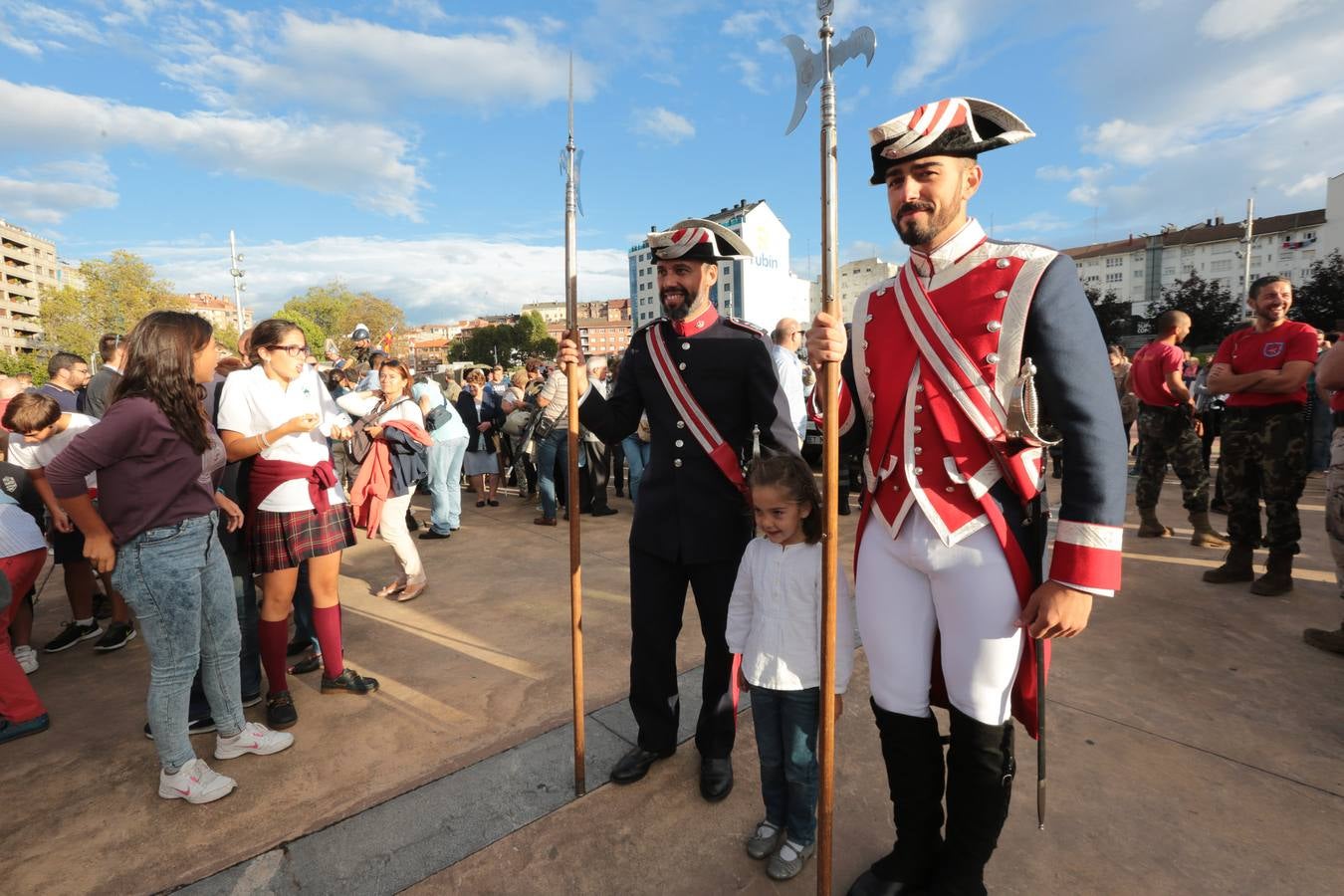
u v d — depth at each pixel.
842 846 1.98
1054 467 7.28
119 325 56.00
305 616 3.48
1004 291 1.45
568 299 2.15
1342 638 3.06
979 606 1.50
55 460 2.07
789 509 1.90
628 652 3.37
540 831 2.07
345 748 2.58
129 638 3.75
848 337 1.78
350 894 1.84
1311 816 2.04
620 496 7.74
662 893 1.83
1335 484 3.09
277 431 2.68
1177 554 4.71
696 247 2.20
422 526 6.45
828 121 1.49
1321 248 57.88
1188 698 2.73
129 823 2.18
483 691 3.00
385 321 80.88
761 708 1.98
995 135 1.54
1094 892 1.77
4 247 89.38
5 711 2.71
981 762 1.55
